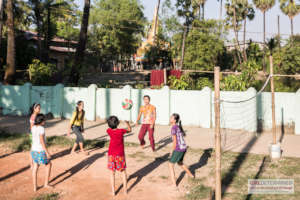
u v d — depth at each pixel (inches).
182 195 217.6
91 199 210.7
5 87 658.2
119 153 217.3
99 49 1642.5
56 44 1581.0
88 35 1583.4
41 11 1240.8
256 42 1619.1
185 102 519.8
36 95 633.6
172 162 233.1
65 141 395.2
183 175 261.7
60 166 290.2
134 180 250.5
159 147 370.9
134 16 1635.1
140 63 1936.5
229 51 1644.9
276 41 1279.5
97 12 1598.2
